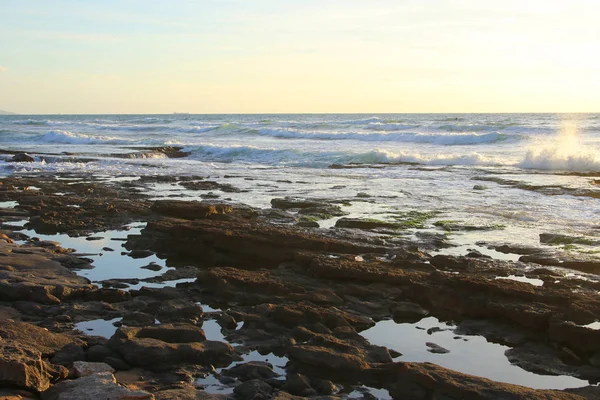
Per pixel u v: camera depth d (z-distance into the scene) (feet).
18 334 25.59
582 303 28.84
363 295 33.35
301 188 77.36
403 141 155.84
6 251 40.37
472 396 20.68
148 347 24.68
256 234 42.39
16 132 200.64
